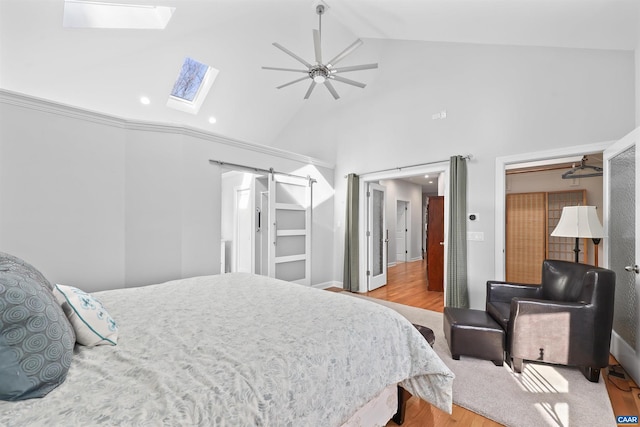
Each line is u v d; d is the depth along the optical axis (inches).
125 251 113.1
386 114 176.9
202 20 131.2
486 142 137.0
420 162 161.3
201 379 32.9
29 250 94.3
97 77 135.0
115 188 111.2
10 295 30.1
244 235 227.3
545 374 83.0
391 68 174.4
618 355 89.7
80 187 103.7
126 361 37.5
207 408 28.8
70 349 34.7
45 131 97.0
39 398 29.2
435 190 377.1
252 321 52.6
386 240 212.7
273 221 164.7
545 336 81.5
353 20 148.9
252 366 36.0
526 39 117.2
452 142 148.6
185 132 125.3
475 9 105.3
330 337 46.1
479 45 139.9
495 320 96.7
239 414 29.6
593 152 109.7
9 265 39.5
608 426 61.5
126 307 61.8
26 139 93.7
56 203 99.0
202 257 130.0
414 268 278.5
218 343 42.9
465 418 65.5
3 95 89.9
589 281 80.6
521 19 102.7
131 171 114.6
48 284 49.1
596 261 164.4
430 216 190.5
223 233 248.4
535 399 71.2
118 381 32.7
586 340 78.6
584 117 111.8
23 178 93.4
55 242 98.8
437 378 56.5
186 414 27.6
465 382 79.0
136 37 126.9
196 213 128.5
